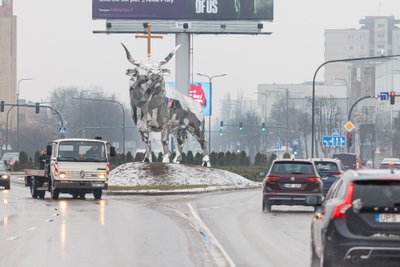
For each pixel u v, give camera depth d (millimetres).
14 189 114125
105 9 165625
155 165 113562
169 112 114062
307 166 68312
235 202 83562
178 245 42500
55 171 83625
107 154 84938
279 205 71625
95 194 88000
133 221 58156
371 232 26578
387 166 118562
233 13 166125
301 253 39125
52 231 49906
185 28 165375
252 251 39875
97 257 37062
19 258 36406
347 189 27188
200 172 117188
